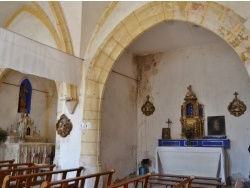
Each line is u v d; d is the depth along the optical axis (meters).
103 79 7.30
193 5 6.11
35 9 7.51
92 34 7.33
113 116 8.40
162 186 7.72
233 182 7.85
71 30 7.13
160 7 6.53
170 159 8.29
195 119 8.65
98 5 6.96
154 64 10.02
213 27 5.96
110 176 4.80
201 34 8.38
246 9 5.51
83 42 7.19
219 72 8.73
